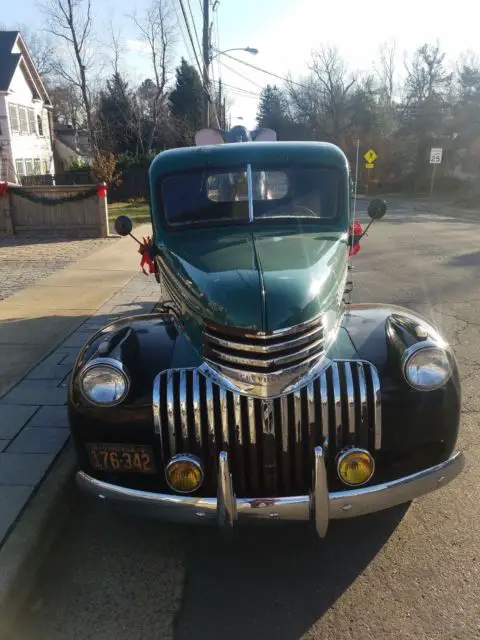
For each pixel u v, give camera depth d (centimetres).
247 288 291
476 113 4041
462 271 1049
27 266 1148
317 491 265
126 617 279
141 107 5525
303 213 416
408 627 264
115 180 3262
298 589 292
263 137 879
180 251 369
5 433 425
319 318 293
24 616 280
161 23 4419
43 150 4016
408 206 3036
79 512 362
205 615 279
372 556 311
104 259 1217
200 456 286
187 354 310
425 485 283
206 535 337
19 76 3550
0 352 605
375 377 289
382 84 5947
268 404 277
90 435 295
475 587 286
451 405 296
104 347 305
